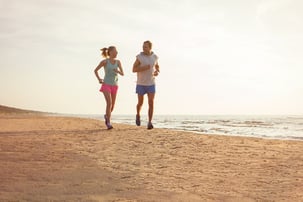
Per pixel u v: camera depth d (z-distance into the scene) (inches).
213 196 136.5
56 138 304.0
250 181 161.8
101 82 389.1
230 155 231.1
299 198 135.3
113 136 323.9
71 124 489.4
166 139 305.4
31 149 241.4
